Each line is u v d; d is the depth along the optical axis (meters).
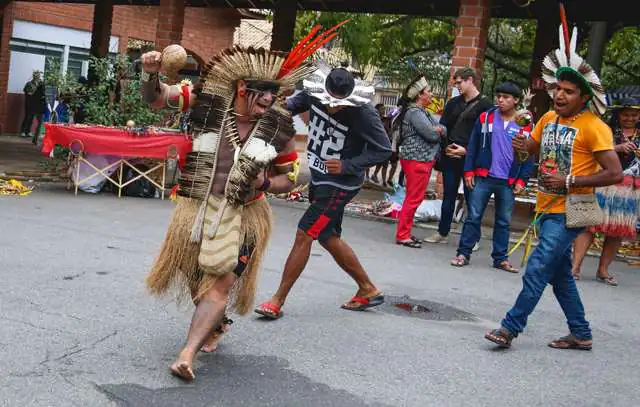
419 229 10.64
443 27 19.86
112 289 5.92
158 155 10.91
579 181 5.09
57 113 15.80
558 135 5.23
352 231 9.93
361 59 18.25
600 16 13.59
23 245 7.21
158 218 9.52
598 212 5.23
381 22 18.88
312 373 4.53
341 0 15.73
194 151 4.34
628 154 7.94
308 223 5.52
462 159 9.24
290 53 4.35
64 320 5.06
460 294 6.98
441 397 4.34
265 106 4.26
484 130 8.18
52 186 11.62
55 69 12.95
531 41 19.58
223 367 4.49
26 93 21.88
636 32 18.11
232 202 4.19
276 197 12.32
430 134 8.84
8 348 4.45
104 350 4.57
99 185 11.28
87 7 24.70
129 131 10.77
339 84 5.30
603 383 4.86
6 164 14.32
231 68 4.26
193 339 4.17
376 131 5.45
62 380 4.06
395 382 4.51
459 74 8.90
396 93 25.98
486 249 9.56
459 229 10.75
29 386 3.95
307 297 6.28
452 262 8.30
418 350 5.15
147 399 3.92
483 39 10.93
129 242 7.84
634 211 7.88
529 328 6.01
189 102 4.50
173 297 4.93
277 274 6.97
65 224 8.52
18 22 22.88
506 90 8.02
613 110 8.23
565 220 5.20
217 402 3.96
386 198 11.83
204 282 4.26
